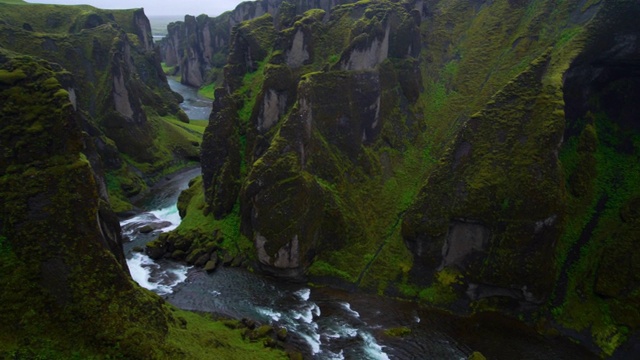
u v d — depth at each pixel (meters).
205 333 37.25
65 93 32.69
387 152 63.88
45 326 29.14
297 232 52.00
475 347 42.41
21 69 32.69
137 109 92.50
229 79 70.06
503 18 71.38
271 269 53.16
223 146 64.12
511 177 48.09
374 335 43.62
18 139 31.31
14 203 30.48
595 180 52.38
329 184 57.91
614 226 48.50
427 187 52.41
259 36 71.31
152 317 32.88
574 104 54.72
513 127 49.81
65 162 31.86
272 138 60.06
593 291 45.44
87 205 31.84
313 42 64.94
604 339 42.22
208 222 62.47
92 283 30.86
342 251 55.09
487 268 47.62
